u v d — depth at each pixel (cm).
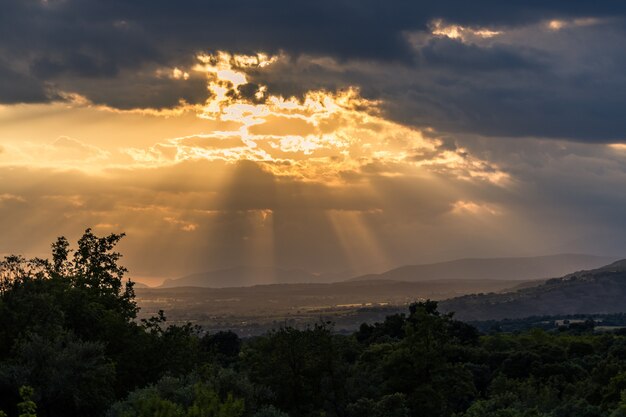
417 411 8125
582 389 10494
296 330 7844
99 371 6022
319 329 7925
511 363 12594
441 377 8388
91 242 9156
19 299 6731
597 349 15862
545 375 12344
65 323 7444
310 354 7700
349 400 7694
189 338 8950
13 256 7531
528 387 9994
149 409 4388
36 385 5731
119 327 7931
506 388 10369
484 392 11994
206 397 4669
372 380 8331
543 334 16700
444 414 8600
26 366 5709
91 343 6166
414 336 8562
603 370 10950
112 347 7862
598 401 9931
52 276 8194
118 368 7694
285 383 7612
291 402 7606
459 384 8662
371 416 7225
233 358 12750
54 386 5747
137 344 8031
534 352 13600
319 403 7638
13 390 5669
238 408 4669
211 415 4588
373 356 10362
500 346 15438
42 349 5853
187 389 5384
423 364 8375
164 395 5397
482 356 13588
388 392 8394
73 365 5894
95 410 6209
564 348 14988
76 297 7738
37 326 6366
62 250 8962
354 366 8125
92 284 8862
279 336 7731
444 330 8831
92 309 7806
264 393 6038
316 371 7681
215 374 6291
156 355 8062
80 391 5906
